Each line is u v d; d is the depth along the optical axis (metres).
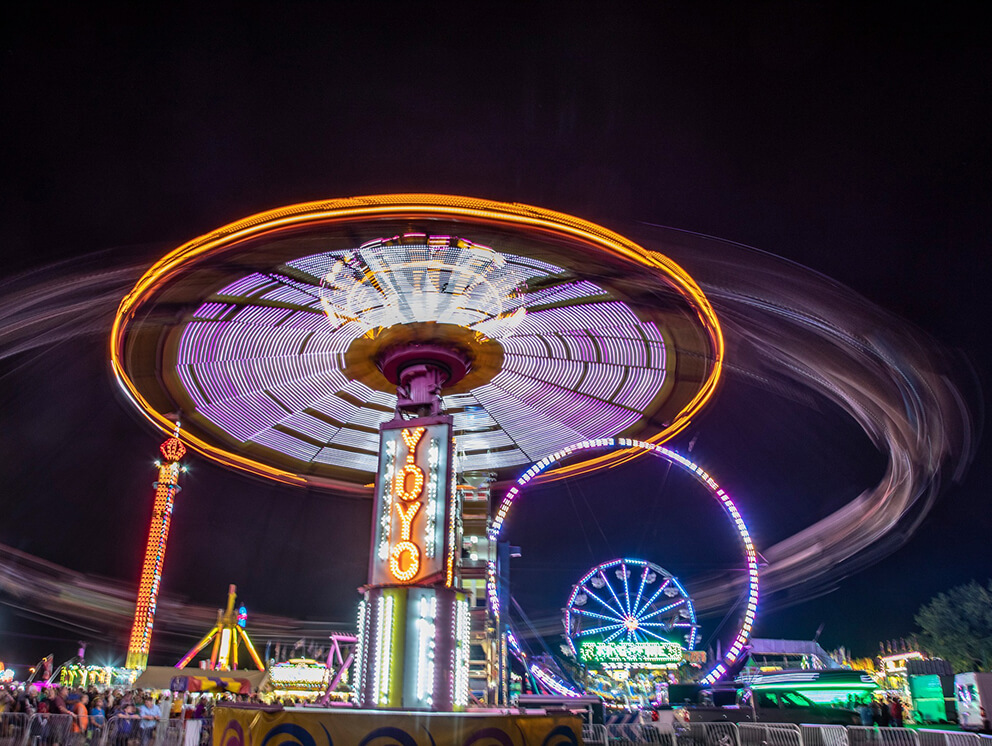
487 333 18.95
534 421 24.03
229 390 20.53
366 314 18.20
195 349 19.02
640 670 35.94
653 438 24.53
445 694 12.56
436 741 8.83
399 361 18.50
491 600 20.94
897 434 25.70
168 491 58.56
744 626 22.73
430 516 13.62
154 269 16.31
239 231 15.77
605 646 36.53
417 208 15.54
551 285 18.31
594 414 23.64
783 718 22.22
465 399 22.91
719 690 25.55
